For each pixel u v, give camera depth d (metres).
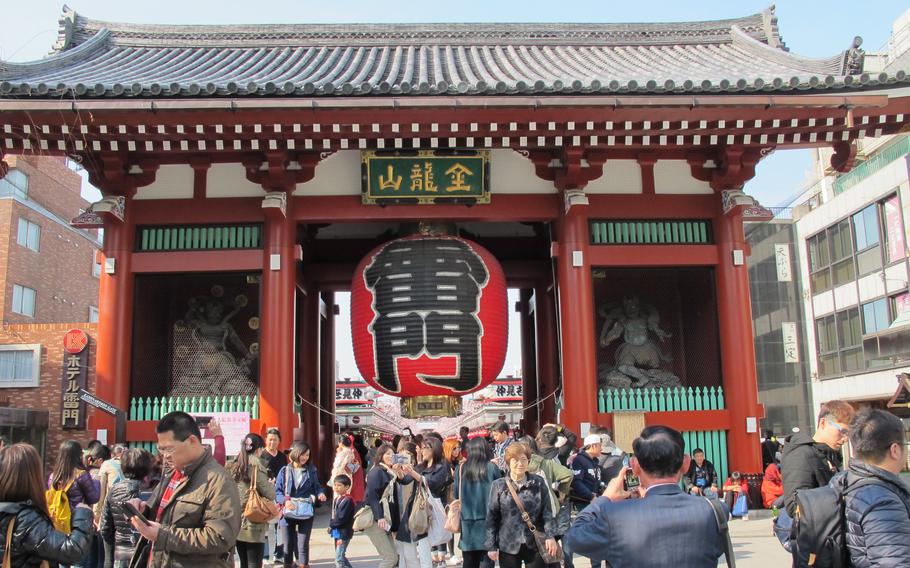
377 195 15.29
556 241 15.84
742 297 15.42
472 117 13.60
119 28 20.86
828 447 6.00
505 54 20.69
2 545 5.00
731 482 14.77
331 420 22.31
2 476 5.14
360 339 15.34
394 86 13.34
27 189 37.69
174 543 5.02
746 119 13.83
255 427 14.58
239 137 14.09
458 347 14.75
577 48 21.39
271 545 12.08
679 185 16.11
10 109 12.91
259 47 21.09
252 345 17.33
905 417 30.25
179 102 13.03
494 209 15.68
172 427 5.31
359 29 21.31
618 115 13.63
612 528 4.26
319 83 14.83
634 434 14.98
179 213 15.52
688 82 13.38
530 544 7.64
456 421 45.78
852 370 36.28
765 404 40.91
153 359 16.42
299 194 15.67
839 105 13.48
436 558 12.02
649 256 15.61
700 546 4.16
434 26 21.58
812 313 40.03
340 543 10.62
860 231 35.59
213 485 5.30
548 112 13.54
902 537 4.18
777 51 18.08
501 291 15.52
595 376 15.02
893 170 32.72
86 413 25.78
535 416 22.08
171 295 17.42
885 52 35.50
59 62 16.94
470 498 8.48
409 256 15.17
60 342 30.58
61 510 8.21
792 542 5.40
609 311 17.45
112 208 14.90
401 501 9.40
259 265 15.15
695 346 17.05
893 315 33.25
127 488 7.88
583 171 15.51
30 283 36.41
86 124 13.39
